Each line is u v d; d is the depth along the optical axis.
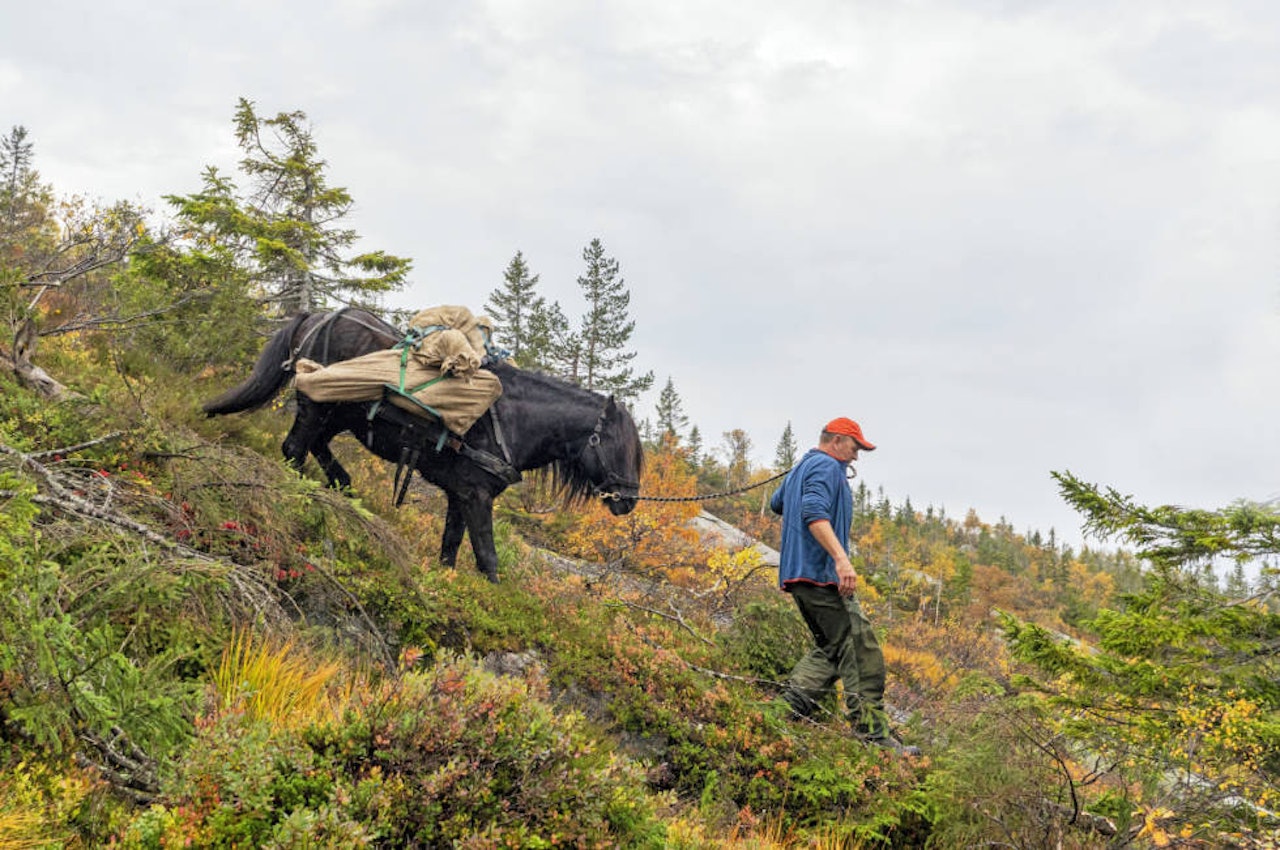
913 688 10.16
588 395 7.30
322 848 2.52
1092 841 4.73
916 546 62.75
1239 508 4.92
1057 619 42.47
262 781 2.69
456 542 7.20
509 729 3.15
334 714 3.32
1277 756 4.43
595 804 3.11
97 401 5.67
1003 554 81.50
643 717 5.85
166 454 5.52
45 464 4.86
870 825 5.05
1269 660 4.86
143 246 7.48
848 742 5.80
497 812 2.95
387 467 10.05
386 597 5.74
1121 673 5.02
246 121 15.34
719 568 10.25
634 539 13.30
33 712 2.72
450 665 3.38
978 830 4.79
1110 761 5.15
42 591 2.99
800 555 6.14
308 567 5.48
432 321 6.87
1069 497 5.34
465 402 6.56
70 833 2.54
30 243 9.11
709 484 48.41
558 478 7.52
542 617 6.66
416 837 2.80
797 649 7.21
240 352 9.84
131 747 3.08
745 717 6.06
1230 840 4.31
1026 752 4.96
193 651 3.85
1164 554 5.19
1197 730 4.59
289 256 14.36
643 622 7.62
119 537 4.29
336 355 6.88
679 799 5.31
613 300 43.00
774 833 5.03
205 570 4.04
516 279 41.12
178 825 2.57
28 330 6.46
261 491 5.50
